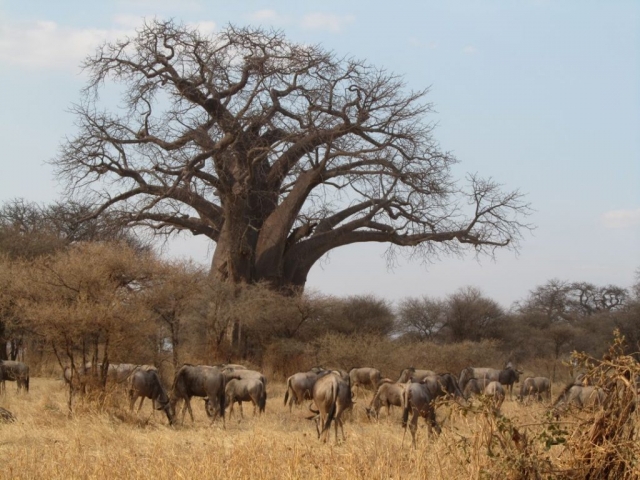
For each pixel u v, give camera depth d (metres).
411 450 11.27
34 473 10.30
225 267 37.16
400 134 38.19
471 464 9.25
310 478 9.73
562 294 77.38
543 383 25.30
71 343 18.83
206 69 36.00
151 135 36.91
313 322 36.84
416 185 38.72
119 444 13.49
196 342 34.06
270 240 38.31
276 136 38.03
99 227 36.62
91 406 17.47
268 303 34.75
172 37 36.09
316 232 40.09
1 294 21.31
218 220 38.22
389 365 31.34
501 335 48.19
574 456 8.77
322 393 14.95
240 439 13.63
